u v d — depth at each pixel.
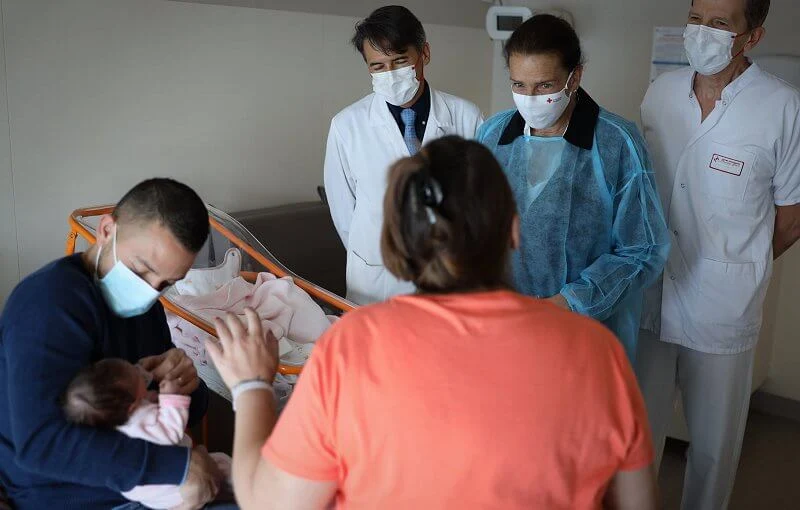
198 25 2.90
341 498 1.08
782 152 2.18
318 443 1.02
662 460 3.24
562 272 2.02
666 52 3.80
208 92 2.98
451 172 1.00
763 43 3.46
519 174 2.03
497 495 0.97
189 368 1.62
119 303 1.49
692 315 2.31
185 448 1.49
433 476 0.98
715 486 2.45
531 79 1.84
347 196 2.65
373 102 2.56
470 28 4.21
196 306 2.29
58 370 1.37
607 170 1.97
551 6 4.08
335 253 3.26
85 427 1.39
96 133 2.66
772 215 2.29
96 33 2.61
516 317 1.02
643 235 2.00
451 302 1.03
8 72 2.41
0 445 1.46
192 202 1.41
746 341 2.34
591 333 1.04
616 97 4.02
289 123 3.33
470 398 0.98
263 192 3.29
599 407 1.01
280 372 1.97
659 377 2.48
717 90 2.23
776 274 3.59
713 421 2.40
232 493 1.67
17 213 2.51
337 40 3.47
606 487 1.06
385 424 0.98
